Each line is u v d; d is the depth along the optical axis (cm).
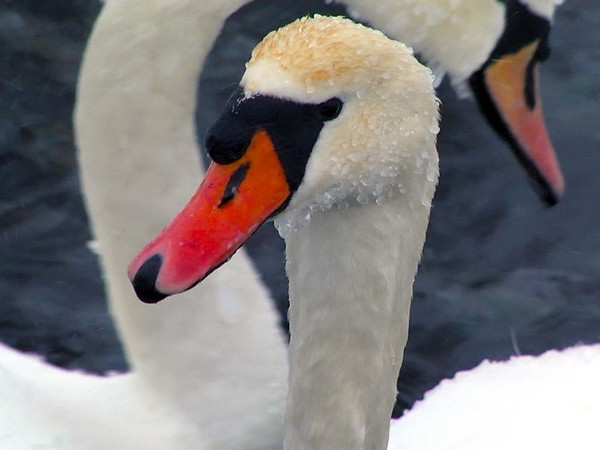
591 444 1009
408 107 602
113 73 891
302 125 595
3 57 1561
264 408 952
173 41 883
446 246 1398
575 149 1511
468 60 906
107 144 913
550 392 1057
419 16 894
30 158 1434
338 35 596
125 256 938
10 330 1251
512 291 1340
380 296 630
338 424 655
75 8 1617
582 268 1366
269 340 962
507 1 902
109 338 1241
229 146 592
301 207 608
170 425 939
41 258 1330
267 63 595
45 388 952
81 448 920
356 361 644
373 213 617
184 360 945
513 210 1436
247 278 968
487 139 1493
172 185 923
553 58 1608
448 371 1245
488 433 1020
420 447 1015
